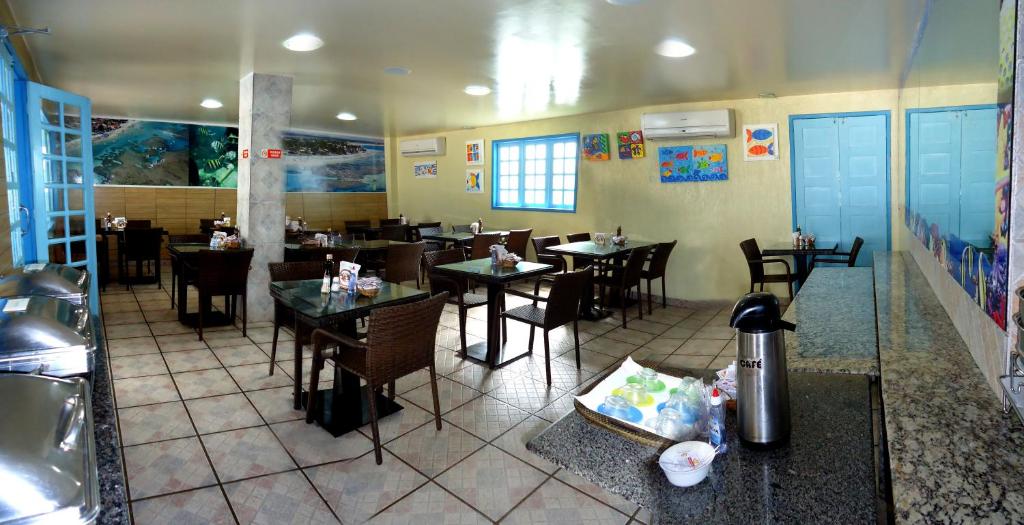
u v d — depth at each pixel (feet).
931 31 7.94
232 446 9.05
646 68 14.16
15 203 11.57
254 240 16.35
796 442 3.82
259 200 16.29
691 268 20.45
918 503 2.81
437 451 9.02
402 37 11.59
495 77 15.46
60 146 13.89
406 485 8.02
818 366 5.07
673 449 3.60
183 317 16.71
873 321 6.81
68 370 5.74
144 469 8.29
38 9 9.97
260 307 16.72
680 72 14.60
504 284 14.90
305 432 9.59
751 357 3.71
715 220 19.88
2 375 4.24
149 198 27.73
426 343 9.50
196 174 28.89
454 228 25.71
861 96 17.28
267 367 12.85
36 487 3.13
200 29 11.19
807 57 12.87
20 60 11.73
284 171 16.56
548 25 10.68
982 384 4.26
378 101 19.61
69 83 16.87
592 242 20.17
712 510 3.08
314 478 8.14
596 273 22.33
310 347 14.44
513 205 26.45
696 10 9.68
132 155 27.12
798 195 18.49
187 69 14.93
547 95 18.20
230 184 29.89
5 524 3.00
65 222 14.05
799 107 18.13
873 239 17.66
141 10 10.01
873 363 5.08
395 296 10.48
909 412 3.82
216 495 7.66
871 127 17.26
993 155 4.08
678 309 19.74
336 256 17.24
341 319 9.36
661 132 19.79
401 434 9.60
